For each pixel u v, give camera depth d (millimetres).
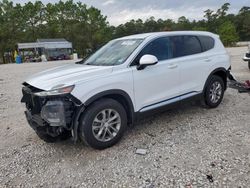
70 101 3494
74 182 3121
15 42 50031
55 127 3600
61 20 68125
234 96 6629
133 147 3934
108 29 71438
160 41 4613
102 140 3818
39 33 62594
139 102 4195
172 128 4609
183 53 4930
